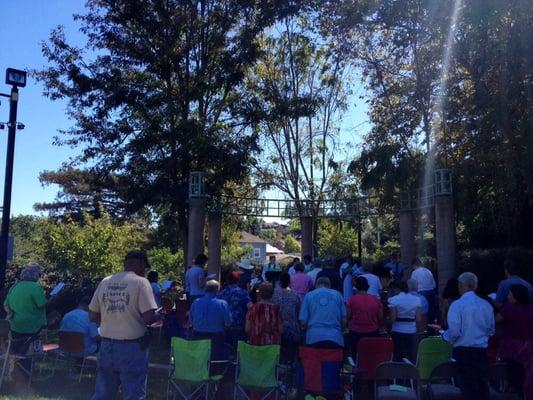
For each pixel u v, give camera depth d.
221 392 7.35
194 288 11.12
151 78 20.73
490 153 13.35
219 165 19.52
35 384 8.32
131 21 20.06
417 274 11.77
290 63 24.70
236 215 21.62
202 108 20.81
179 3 20.27
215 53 20.64
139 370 5.39
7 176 11.91
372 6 15.92
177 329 11.56
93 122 20.41
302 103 21.61
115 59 20.55
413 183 17.33
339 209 21.44
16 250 35.28
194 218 17.20
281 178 26.02
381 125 18.39
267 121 21.86
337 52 18.78
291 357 8.03
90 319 5.63
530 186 12.21
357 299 7.75
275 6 20.02
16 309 7.91
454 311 6.01
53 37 20.17
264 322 7.19
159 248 29.72
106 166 20.33
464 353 5.92
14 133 12.03
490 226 15.22
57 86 20.30
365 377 6.78
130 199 20.44
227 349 7.57
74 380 8.67
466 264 16.84
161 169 19.70
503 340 6.25
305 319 6.88
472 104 14.12
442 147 16.28
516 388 6.13
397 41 16.16
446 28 13.34
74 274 18.70
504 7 11.39
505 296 7.32
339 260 13.20
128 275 5.57
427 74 16.52
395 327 7.92
